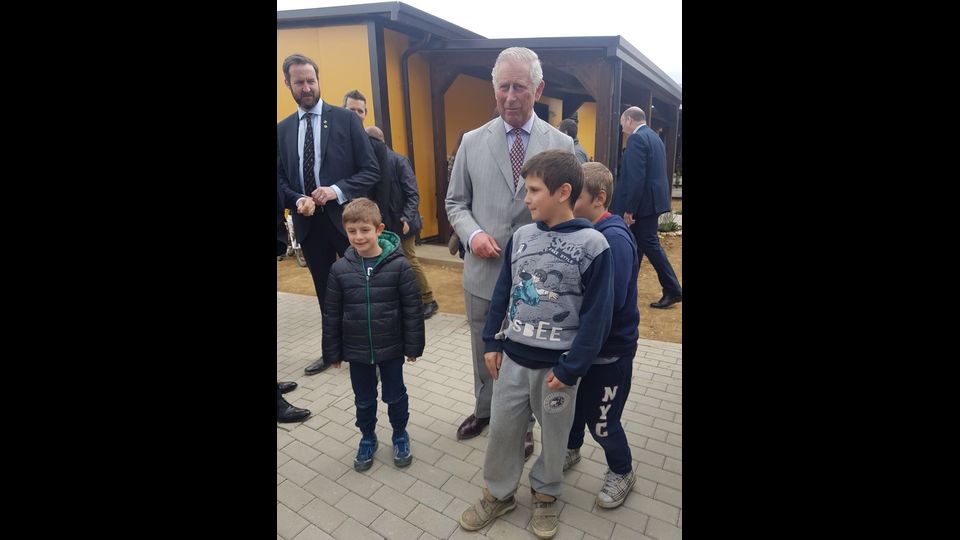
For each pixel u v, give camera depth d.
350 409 3.05
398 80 7.04
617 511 2.11
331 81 6.85
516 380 1.85
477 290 2.34
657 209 4.64
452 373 3.49
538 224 1.87
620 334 1.88
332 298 2.30
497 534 2.00
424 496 2.25
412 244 4.52
